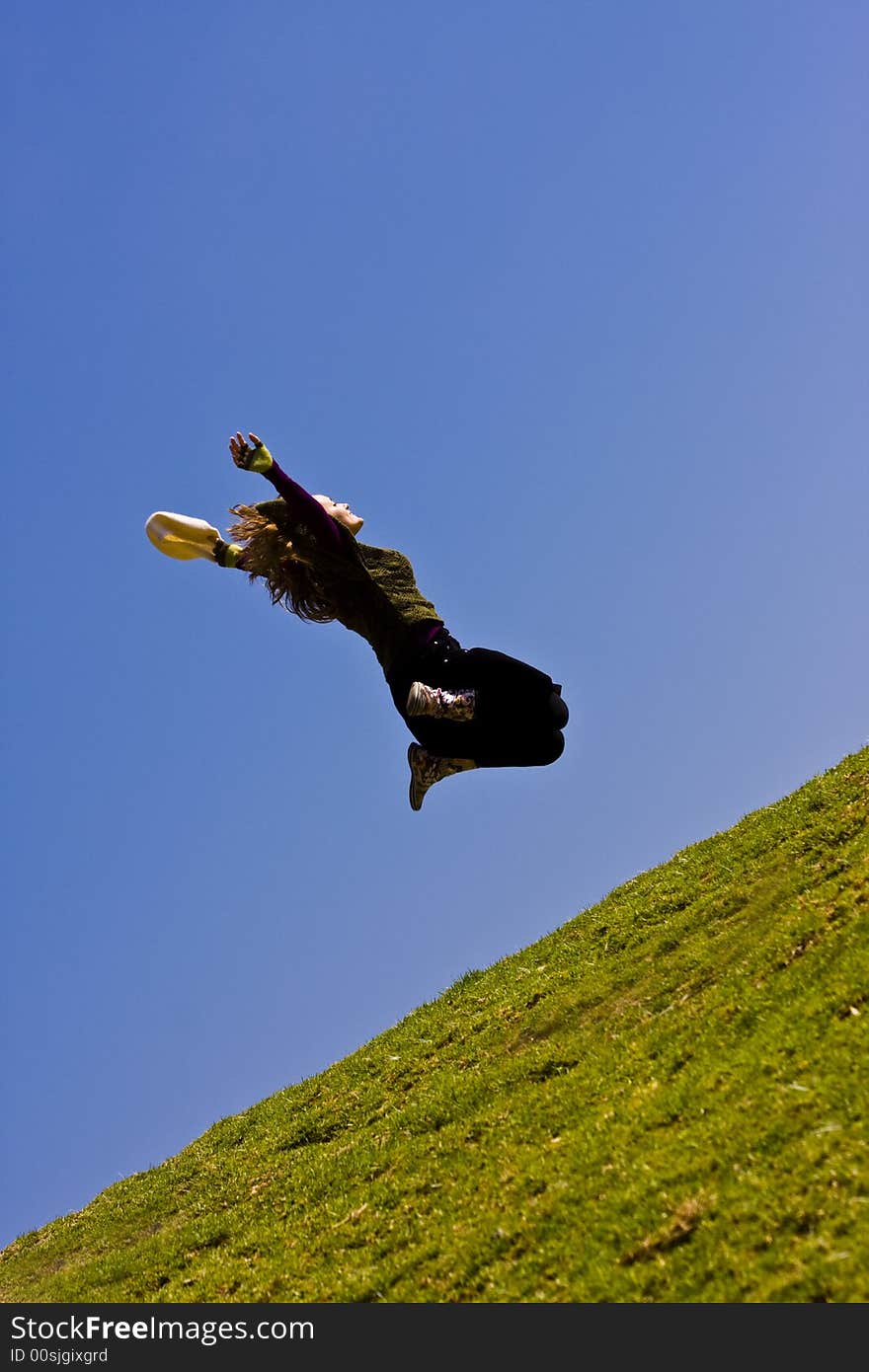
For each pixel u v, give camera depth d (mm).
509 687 7879
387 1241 14766
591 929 24109
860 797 21828
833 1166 10648
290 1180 19234
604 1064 16812
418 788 8422
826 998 14203
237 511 8289
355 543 8094
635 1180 12438
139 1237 20484
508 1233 12898
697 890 22578
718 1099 13266
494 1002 23047
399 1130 18812
